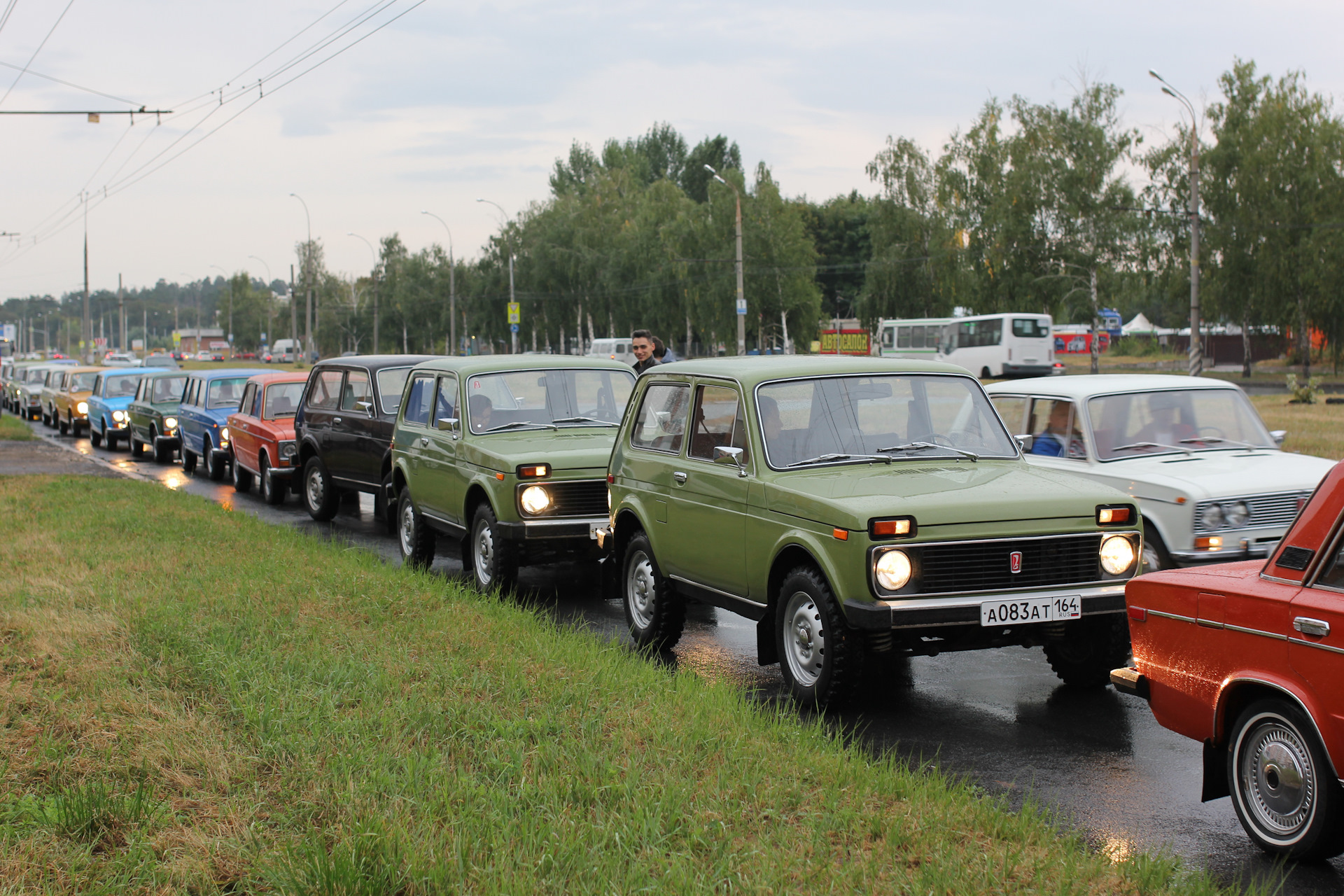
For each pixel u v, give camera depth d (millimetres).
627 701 5938
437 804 4445
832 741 5578
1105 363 75625
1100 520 6090
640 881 3762
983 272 60594
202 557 10320
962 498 5988
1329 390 44750
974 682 7004
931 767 5379
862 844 4141
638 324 75625
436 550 12664
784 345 68125
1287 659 4133
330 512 14672
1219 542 8055
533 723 5426
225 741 5297
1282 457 8922
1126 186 56094
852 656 6016
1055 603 5941
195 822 4426
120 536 11812
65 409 30406
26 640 7262
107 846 4262
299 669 6441
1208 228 54594
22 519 13445
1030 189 56625
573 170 104938
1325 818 4023
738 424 6926
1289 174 52719
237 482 18141
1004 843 4188
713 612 9305
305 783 4758
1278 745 4254
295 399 17203
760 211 65500
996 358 53875
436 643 7195
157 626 7391
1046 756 5570
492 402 10234
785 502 6336
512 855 4000
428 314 98188
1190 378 9742
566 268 77938
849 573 5828
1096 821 4703
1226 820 4711
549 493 9102
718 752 5129
